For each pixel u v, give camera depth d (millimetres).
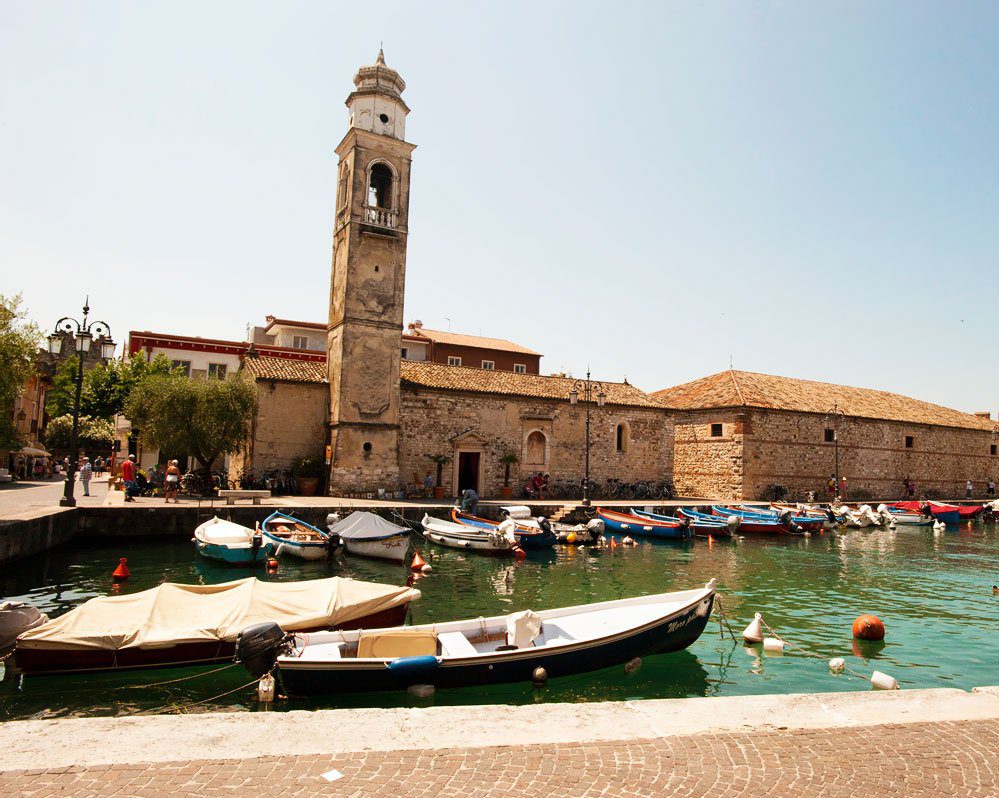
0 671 11258
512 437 39688
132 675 11133
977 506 44844
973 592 20344
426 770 5113
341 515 27812
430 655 10594
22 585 17875
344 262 34594
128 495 27703
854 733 5992
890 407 56250
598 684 11445
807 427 48656
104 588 17734
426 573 21594
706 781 5062
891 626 16000
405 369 38656
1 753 5180
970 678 12289
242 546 20844
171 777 4879
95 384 42781
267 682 10086
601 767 5242
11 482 39625
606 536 31750
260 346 48969
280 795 4664
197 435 30266
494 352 56875
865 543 32062
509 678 10852
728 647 13844
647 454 44531
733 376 50781
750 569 23844
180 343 46750
